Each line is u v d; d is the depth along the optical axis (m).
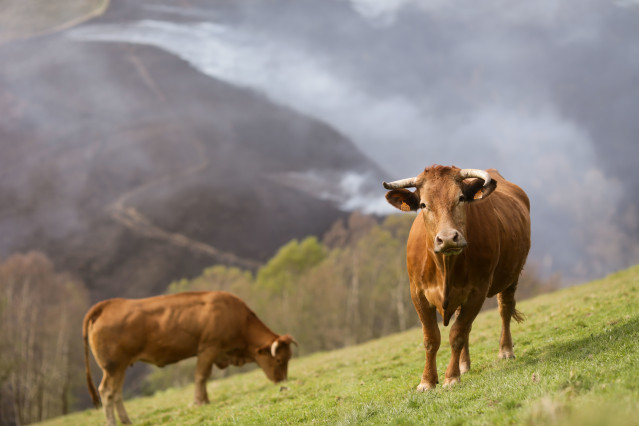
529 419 5.36
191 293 15.80
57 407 60.81
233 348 16.22
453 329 8.55
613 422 4.71
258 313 68.75
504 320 10.31
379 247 76.38
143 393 63.47
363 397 9.76
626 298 13.14
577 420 4.89
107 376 14.55
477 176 7.78
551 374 7.18
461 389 7.79
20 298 66.06
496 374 8.35
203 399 15.55
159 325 14.99
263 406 11.99
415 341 17.41
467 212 8.28
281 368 16.44
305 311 68.56
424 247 8.46
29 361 55.59
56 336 58.12
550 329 11.84
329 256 88.88
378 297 69.62
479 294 8.46
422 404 7.57
